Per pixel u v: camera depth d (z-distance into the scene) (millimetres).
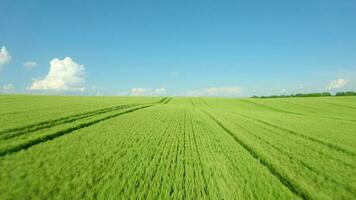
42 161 12836
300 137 23438
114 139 18938
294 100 94750
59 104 43156
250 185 11086
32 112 29266
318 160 15477
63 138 18297
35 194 9211
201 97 112938
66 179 10711
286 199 9859
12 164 12125
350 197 10336
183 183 10977
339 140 22109
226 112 50156
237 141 21438
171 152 16172
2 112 28062
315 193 10461
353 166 14516
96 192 9648
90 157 14031
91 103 49531
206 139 20938
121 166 12828
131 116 34000
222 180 11484
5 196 8953
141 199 9297
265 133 24766
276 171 13070
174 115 39125
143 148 16844
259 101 93000
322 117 47594
